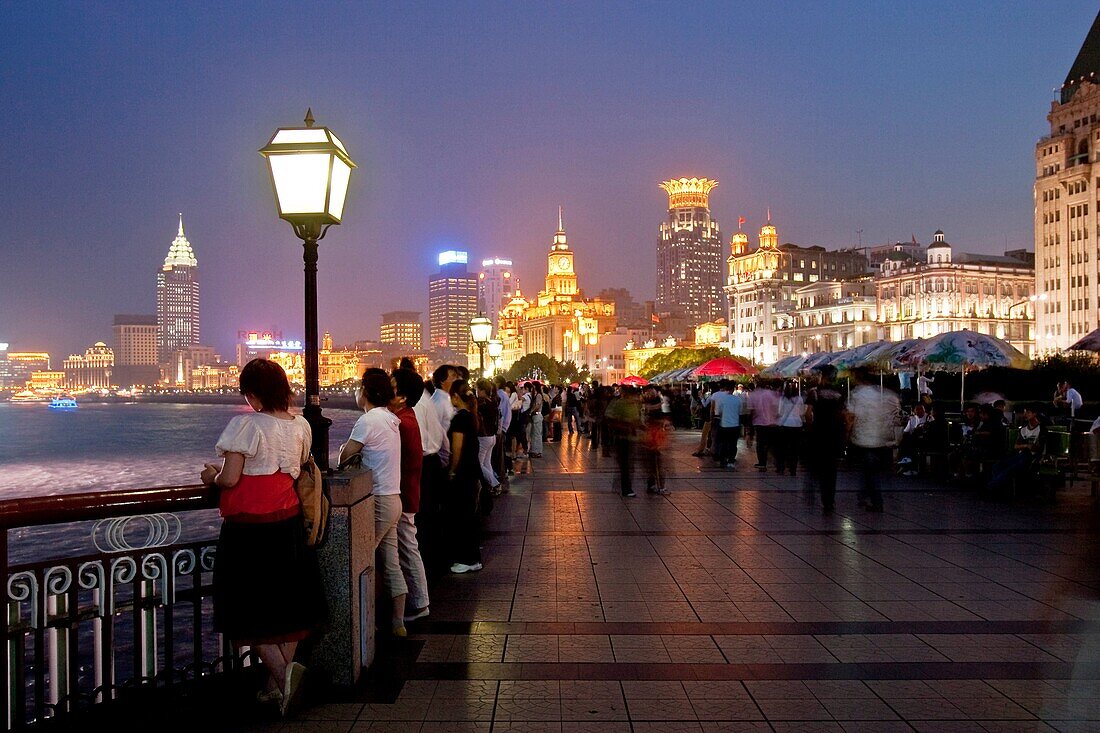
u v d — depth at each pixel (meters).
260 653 5.24
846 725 5.12
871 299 116.12
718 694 5.62
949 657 6.33
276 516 5.08
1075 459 15.49
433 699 5.57
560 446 30.03
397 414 7.42
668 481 17.81
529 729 5.08
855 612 7.57
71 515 4.73
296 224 6.41
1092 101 102.81
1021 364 19.62
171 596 5.44
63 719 4.95
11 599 4.70
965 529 11.72
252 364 5.21
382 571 7.04
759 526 12.07
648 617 7.47
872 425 13.33
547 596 8.21
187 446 79.00
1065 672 6.00
